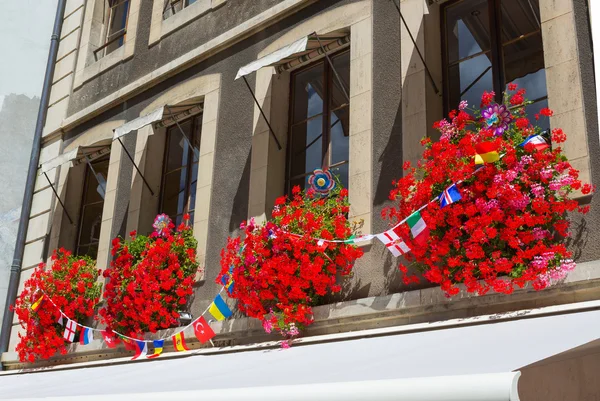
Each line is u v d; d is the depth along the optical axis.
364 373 4.53
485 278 5.70
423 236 6.06
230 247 7.68
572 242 5.59
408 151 6.98
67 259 10.61
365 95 7.59
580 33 5.98
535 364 4.11
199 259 8.77
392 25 7.60
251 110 8.86
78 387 6.89
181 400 4.68
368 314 6.69
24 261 11.82
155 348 8.34
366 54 7.72
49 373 9.60
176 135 10.29
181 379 6.08
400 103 7.27
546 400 4.82
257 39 9.09
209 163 9.15
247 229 7.46
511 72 6.79
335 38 8.24
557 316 5.22
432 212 5.99
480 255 5.68
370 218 7.11
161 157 10.30
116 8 12.64
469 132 6.15
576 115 5.81
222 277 7.74
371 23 7.79
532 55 6.67
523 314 5.46
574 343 4.11
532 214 5.66
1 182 14.52
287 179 8.50
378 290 6.84
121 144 9.80
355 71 7.79
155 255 8.71
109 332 9.07
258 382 5.00
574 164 5.73
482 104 6.11
